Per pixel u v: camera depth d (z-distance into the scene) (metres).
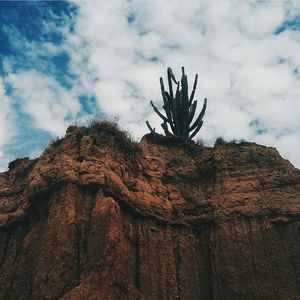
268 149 21.30
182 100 24.53
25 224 17.58
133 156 20.31
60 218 15.91
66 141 18.73
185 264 18.30
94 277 14.45
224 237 18.45
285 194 19.41
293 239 18.09
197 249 18.97
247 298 16.95
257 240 18.19
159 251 17.95
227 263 17.80
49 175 17.31
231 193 19.72
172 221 19.30
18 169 20.66
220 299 17.27
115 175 17.95
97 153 18.25
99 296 14.14
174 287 17.47
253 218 18.80
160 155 21.83
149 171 20.55
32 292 14.62
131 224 17.70
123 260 15.38
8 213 18.64
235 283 17.31
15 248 17.06
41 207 17.20
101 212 16.03
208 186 20.69
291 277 17.20
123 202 17.66
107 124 19.67
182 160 21.95
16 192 19.61
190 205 20.22
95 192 17.11
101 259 14.84
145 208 18.58
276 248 17.91
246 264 17.66
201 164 21.36
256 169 20.50
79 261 15.35
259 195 19.50
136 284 16.44
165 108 24.92
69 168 17.20
